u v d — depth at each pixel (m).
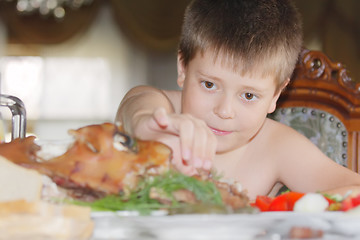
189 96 0.84
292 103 1.29
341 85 1.28
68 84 7.26
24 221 0.35
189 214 0.42
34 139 0.50
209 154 0.53
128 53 7.26
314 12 7.04
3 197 0.42
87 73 7.27
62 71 7.25
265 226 0.38
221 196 0.46
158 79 7.25
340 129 1.27
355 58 7.04
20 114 0.65
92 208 0.44
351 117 1.27
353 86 1.27
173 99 1.12
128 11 7.19
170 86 7.25
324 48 7.04
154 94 0.89
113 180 0.45
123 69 7.26
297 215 0.42
